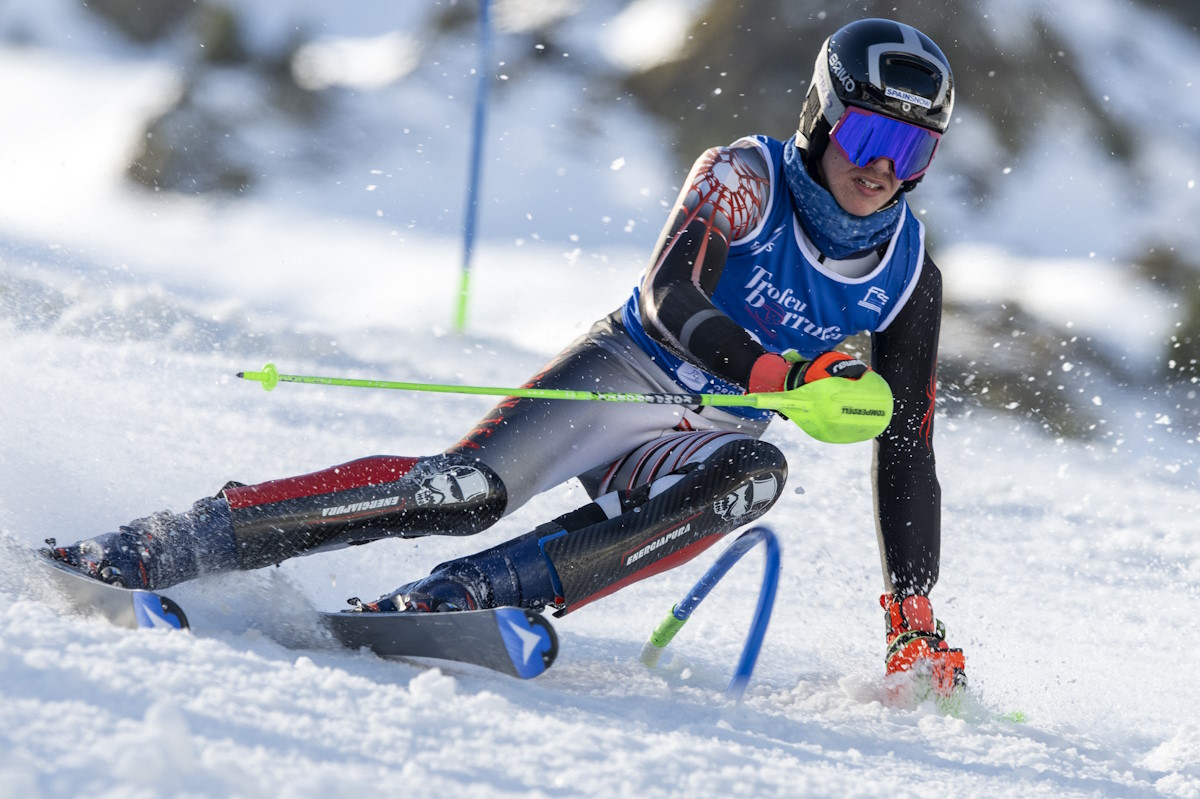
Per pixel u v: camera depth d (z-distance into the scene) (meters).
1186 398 39.88
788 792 5.49
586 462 9.23
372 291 47.44
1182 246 56.12
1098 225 59.00
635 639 10.20
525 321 44.78
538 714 6.44
